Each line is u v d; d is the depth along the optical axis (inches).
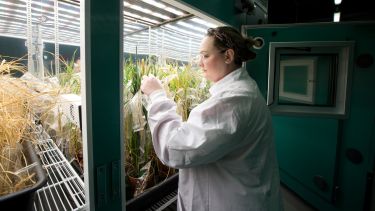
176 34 82.2
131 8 54.6
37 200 28.2
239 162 35.5
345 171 72.6
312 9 121.3
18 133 26.8
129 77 46.6
